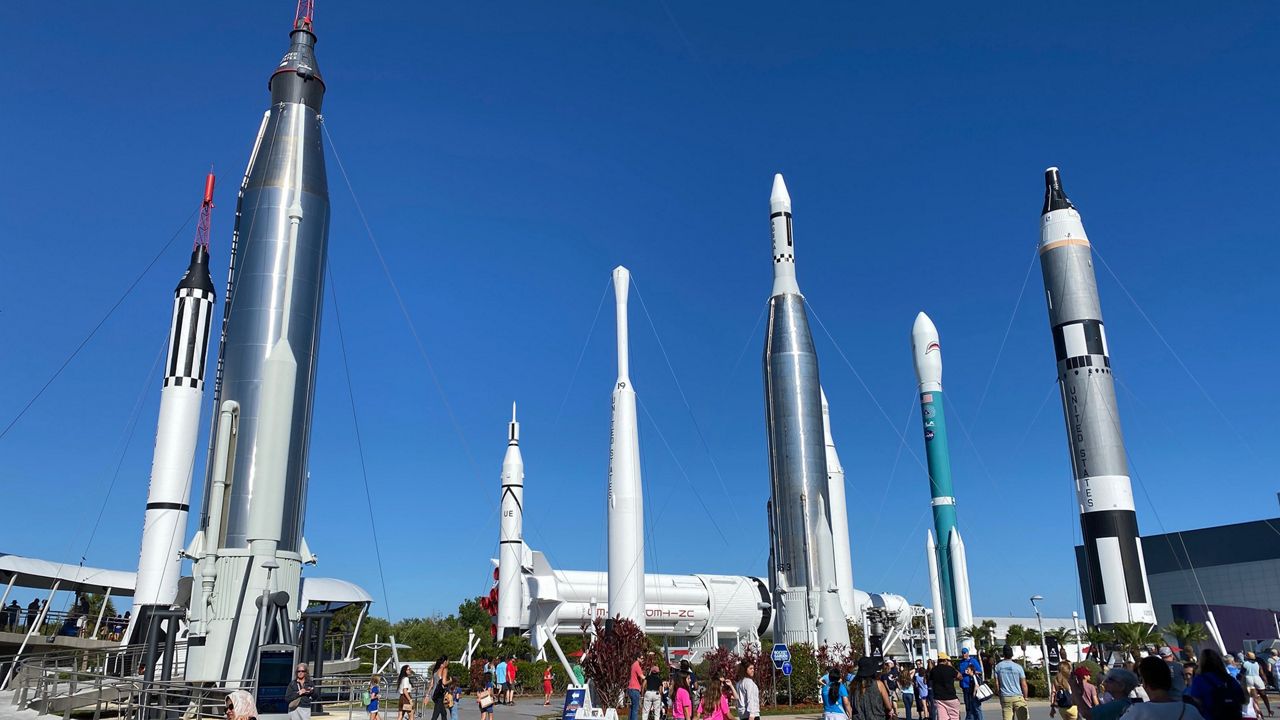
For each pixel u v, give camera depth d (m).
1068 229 56.12
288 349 27.36
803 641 46.50
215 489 28.11
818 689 36.16
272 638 24.55
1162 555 82.38
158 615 26.78
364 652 75.75
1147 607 50.91
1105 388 53.56
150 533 45.47
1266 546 75.69
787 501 48.81
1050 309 56.34
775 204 54.03
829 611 46.75
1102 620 51.47
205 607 26.91
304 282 36.12
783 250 53.25
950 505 62.19
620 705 27.97
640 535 44.50
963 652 21.97
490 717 25.41
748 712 16.89
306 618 30.64
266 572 25.83
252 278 35.50
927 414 64.25
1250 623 75.56
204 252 50.16
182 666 32.75
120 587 55.00
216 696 24.05
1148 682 7.74
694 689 29.81
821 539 47.88
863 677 15.42
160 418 47.03
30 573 50.81
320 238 37.19
